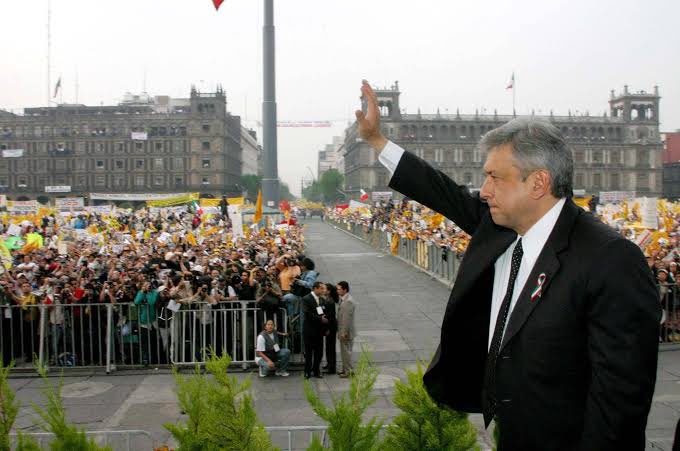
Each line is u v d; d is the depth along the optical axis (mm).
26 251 19297
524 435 1688
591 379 1625
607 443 1498
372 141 2309
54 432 2328
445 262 22781
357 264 31125
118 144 120188
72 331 10977
